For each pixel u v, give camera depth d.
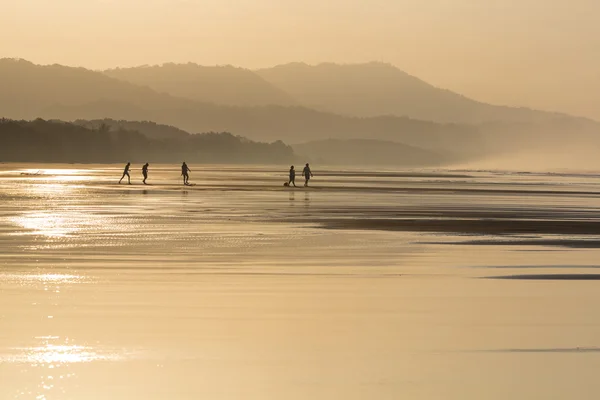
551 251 94.44
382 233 116.62
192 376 37.03
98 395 33.78
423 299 59.34
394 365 39.44
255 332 47.00
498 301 58.59
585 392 34.97
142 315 51.84
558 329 48.41
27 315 51.28
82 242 99.81
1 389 34.47
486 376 37.47
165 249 92.75
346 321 50.66
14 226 122.56
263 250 92.75
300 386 35.59
